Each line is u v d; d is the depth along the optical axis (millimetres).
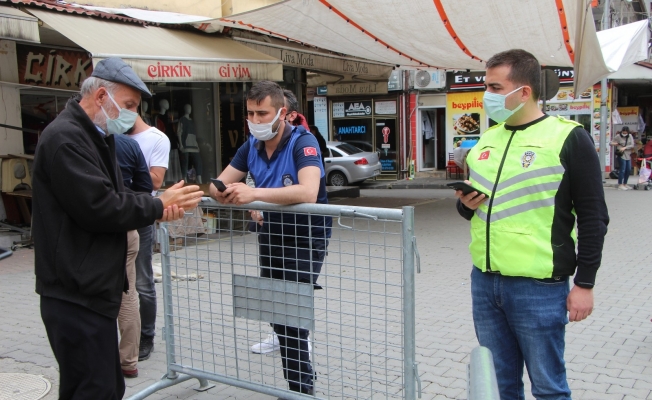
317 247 3553
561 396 2729
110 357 2764
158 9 11047
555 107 22219
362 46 12117
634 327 5328
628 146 18281
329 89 18750
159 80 8445
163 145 4895
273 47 12000
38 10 8102
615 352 4730
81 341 2662
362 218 3092
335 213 3178
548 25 9820
